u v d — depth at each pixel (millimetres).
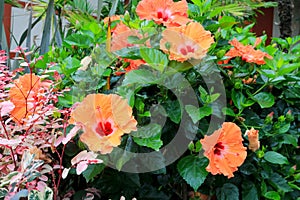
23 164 1104
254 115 1394
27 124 1166
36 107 1209
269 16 5320
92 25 1418
